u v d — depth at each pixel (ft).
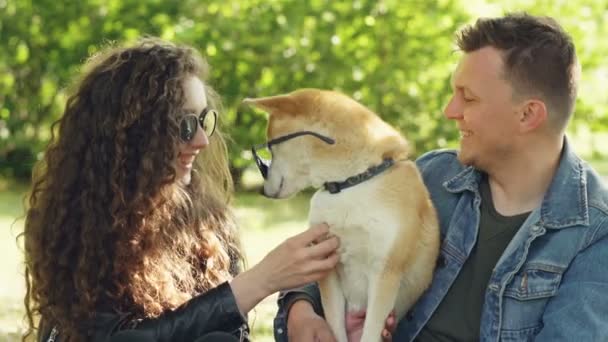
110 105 8.09
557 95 8.09
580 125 35.29
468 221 8.56
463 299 8.43
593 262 7.86
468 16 30.45
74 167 8.13
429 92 32.27
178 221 8.51
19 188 38.37
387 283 8.45
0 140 38.86
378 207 8.46
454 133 32.14
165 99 8.07
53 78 36.22
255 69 33.01
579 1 31.63
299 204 33.71
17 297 19.34
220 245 8.89
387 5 32.09
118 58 8.31
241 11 32.86
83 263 7.91
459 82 8.29
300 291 9.23
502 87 8.06
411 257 8.50
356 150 8.57
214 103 9.24
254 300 8.09
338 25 32.40
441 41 31.86
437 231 8.68
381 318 8.43
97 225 7.97
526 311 7.95
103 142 8.06
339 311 8.79
